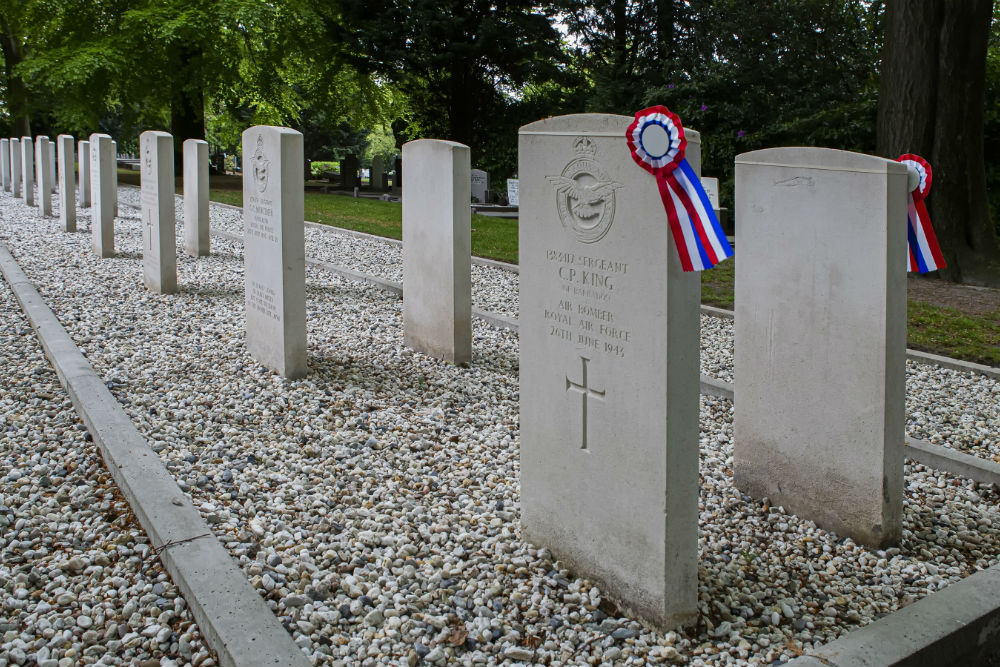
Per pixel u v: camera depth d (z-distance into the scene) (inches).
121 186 932.0
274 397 246.1
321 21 940.0
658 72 909.2
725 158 725.3
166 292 384.2
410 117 1151.6
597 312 145.3
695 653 135.7
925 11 458.0
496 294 413.7
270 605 142.3
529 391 163.9
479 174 1025.5
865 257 164.9
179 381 257.3
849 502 175.3
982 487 202.5
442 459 208.8
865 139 639.1
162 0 903.7
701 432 234.4
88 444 206.7
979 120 466.9
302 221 259.1
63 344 278.5
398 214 765.3
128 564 153.3
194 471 191.8
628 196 136.2
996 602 146.4
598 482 149.7
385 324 344.2
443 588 151.3
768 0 788.6
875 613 148.8
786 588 156.8
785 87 751.1
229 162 2030.0
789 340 182.9
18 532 163.2
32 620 136.6
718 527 178.9
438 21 944.9
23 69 933.8
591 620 145.1
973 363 301.0
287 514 175.2
